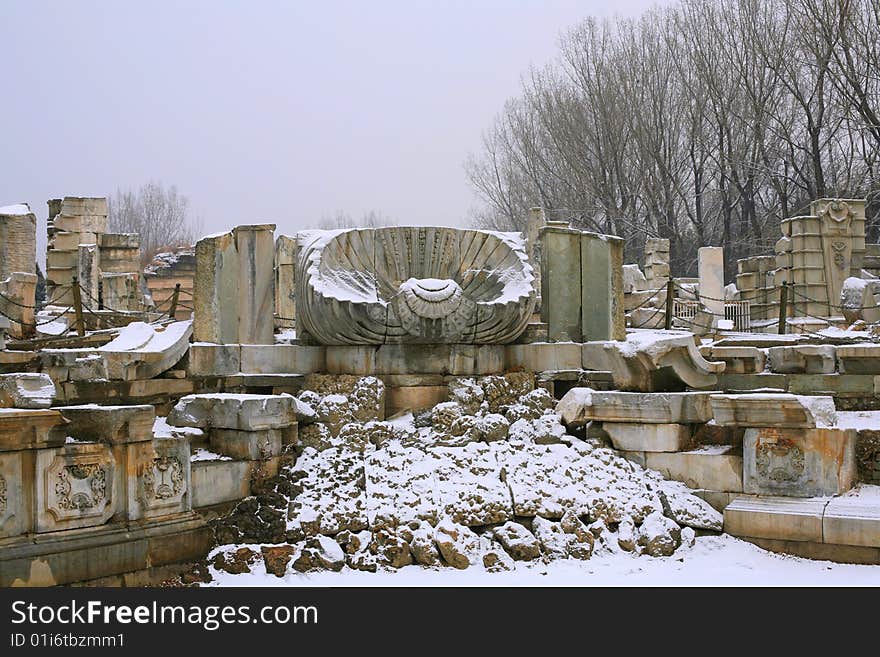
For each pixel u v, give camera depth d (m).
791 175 36.34
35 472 5.96
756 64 32.75
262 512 7.26
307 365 9.27
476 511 7.36
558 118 36.44
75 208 22.50
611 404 8.41
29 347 11.87
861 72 29.00
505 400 9.05
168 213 54.09
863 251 20.86
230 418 7.60
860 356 9.55
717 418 7.86
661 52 35.81
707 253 22.81
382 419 8.74
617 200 36.28
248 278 9.41
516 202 38.97
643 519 7.62
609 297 10.35
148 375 8.43
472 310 9.09
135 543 6.45
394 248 9.81
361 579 6.71
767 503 7.57
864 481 7.81
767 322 20.50
